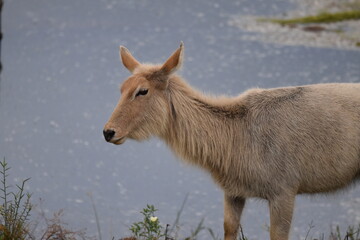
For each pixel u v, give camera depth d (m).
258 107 27.48
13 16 65.69
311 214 36.47
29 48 58.78
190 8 66.00
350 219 35.66
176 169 42.16
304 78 50.56
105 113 47.78
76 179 39.94
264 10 64.19
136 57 55.59
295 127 27.09
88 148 43.72
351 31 58.34
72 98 50.06
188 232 34.47
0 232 26.00
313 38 57.50
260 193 27.25
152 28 61.84
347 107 27.66
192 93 27.70
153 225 25.39
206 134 27.39
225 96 28.23
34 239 26.70
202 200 38.56
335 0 64.62
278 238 27.11
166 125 27.47
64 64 55.56
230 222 28.12
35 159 41.97
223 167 27.45
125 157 43.28
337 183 28.06
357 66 52.12
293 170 27.00
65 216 35.22
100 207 36.94
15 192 37.69
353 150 27.62
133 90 26.73
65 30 62.25
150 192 39.19
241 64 53.69
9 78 53.25
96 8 67.25
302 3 64.62
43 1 69.38
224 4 66.25
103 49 58.03
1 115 47.34
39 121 46.72
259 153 26.95
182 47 26.72
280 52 55.25
